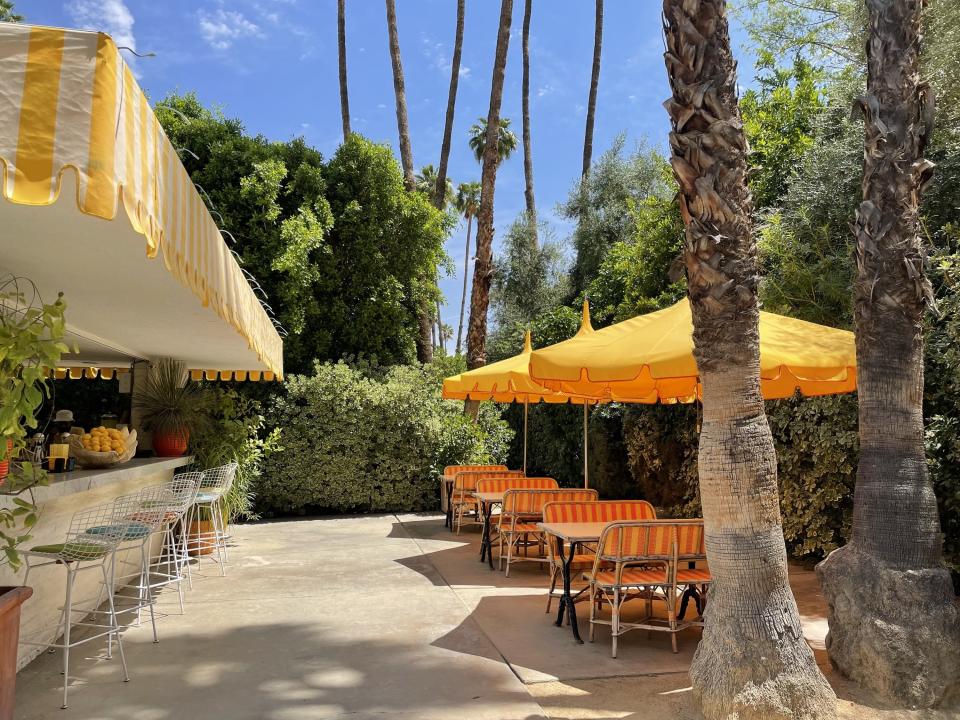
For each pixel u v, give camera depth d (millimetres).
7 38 2322
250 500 12703
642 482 12672
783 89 13258
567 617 6309
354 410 13336
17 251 3783
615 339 5898
